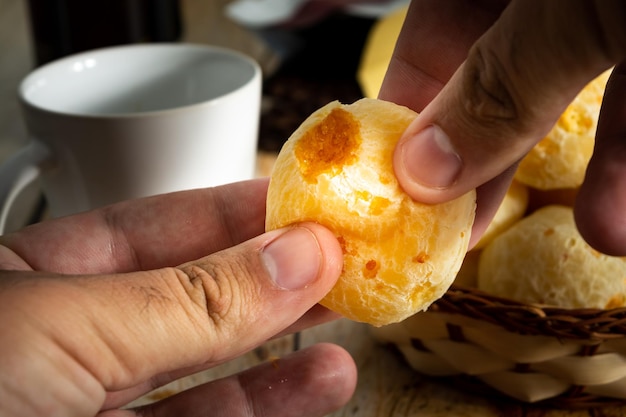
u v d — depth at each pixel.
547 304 0.29
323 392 0.27
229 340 0.22
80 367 0.21
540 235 0.29
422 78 0.28
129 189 0.33
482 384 0.29
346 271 0.23
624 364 0.27
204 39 0.64
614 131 0.24
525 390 0.28
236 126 0.34
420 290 0.24
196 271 0.22
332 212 0.23
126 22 0.49
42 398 0.21
